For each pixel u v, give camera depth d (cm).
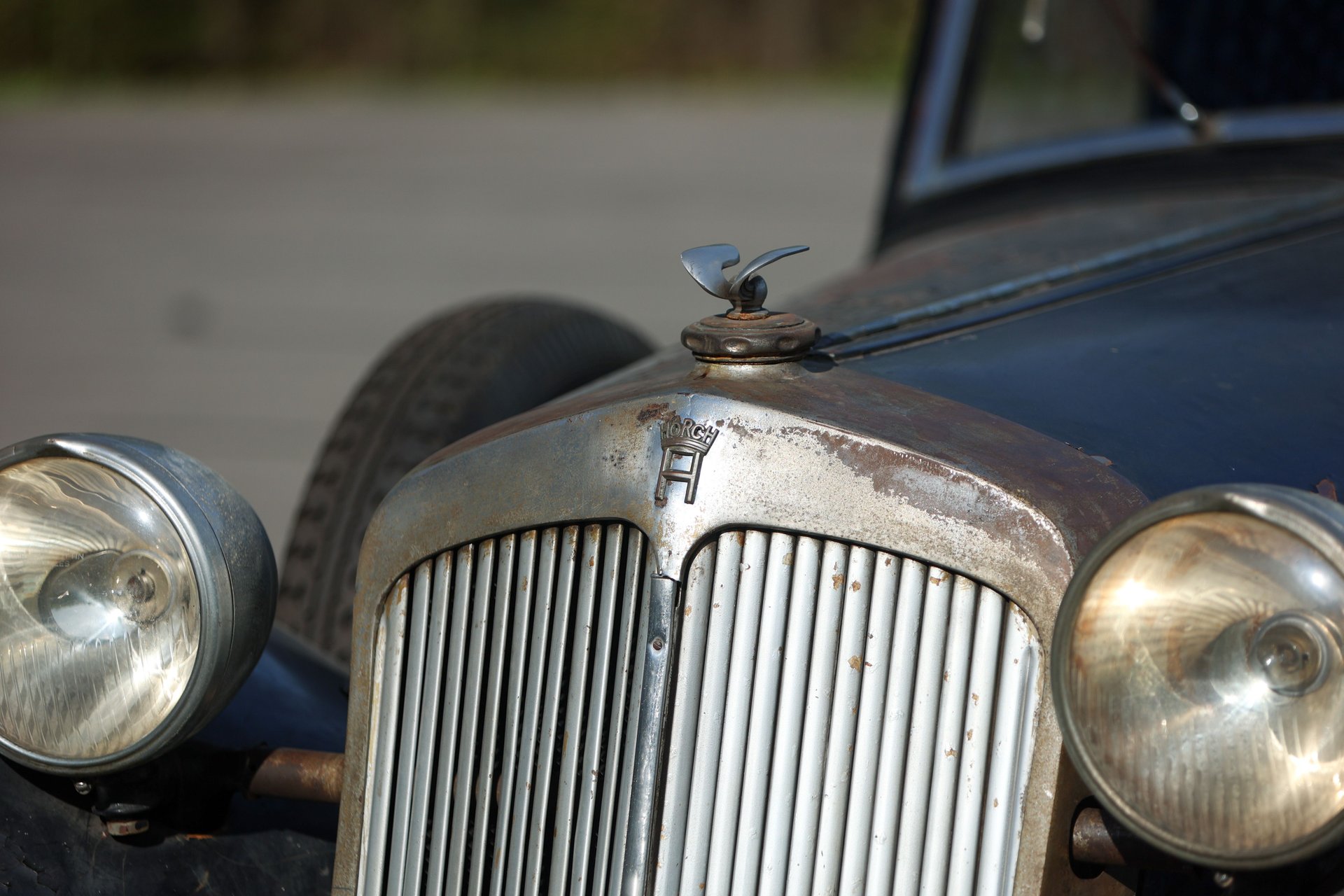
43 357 1161
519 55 3759
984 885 352
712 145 2420
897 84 3506
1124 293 396
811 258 1420
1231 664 337
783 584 354
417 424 434
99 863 369
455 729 365
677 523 354
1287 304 389
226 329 1255
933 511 351
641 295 1316
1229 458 362
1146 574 338
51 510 362
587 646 358
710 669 355
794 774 354
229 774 375
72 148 2491
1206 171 440
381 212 1872
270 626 365
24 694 362
